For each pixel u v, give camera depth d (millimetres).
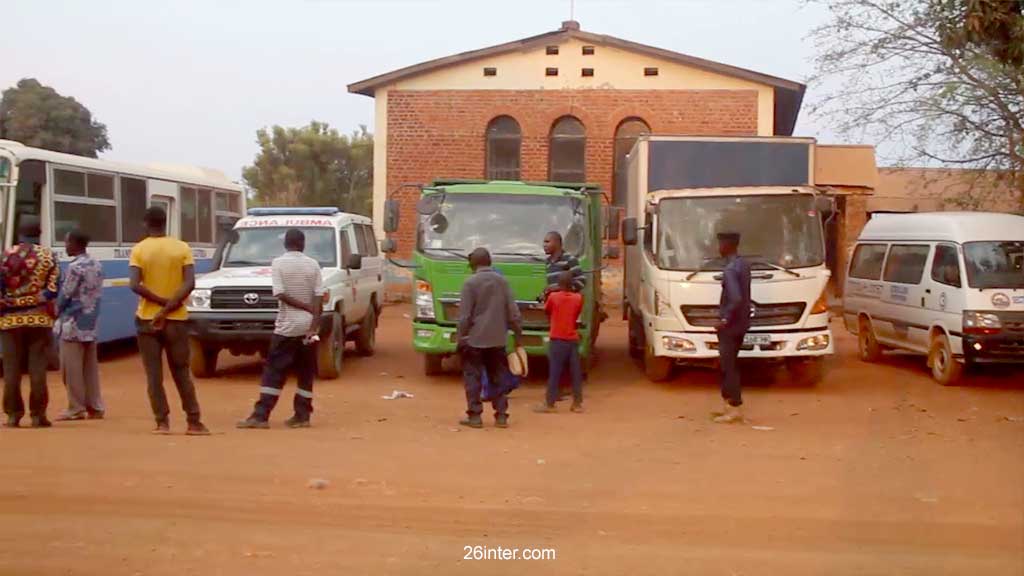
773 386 14977
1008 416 12453
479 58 27219
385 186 27594
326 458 9391
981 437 11039
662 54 26453
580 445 10312
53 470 8711
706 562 6578
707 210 14234
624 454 9875
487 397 11539
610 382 15273
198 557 6555
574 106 27062
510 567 6438
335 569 6352
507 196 14516
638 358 17906
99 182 16703
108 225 16984
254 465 9023
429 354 15000
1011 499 8258
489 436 10750
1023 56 15266
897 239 16734
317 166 54281
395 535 7074
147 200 18422
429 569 6387
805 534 7227
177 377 10398
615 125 26969
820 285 13914
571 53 27078
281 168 53125
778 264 13953
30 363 10711
